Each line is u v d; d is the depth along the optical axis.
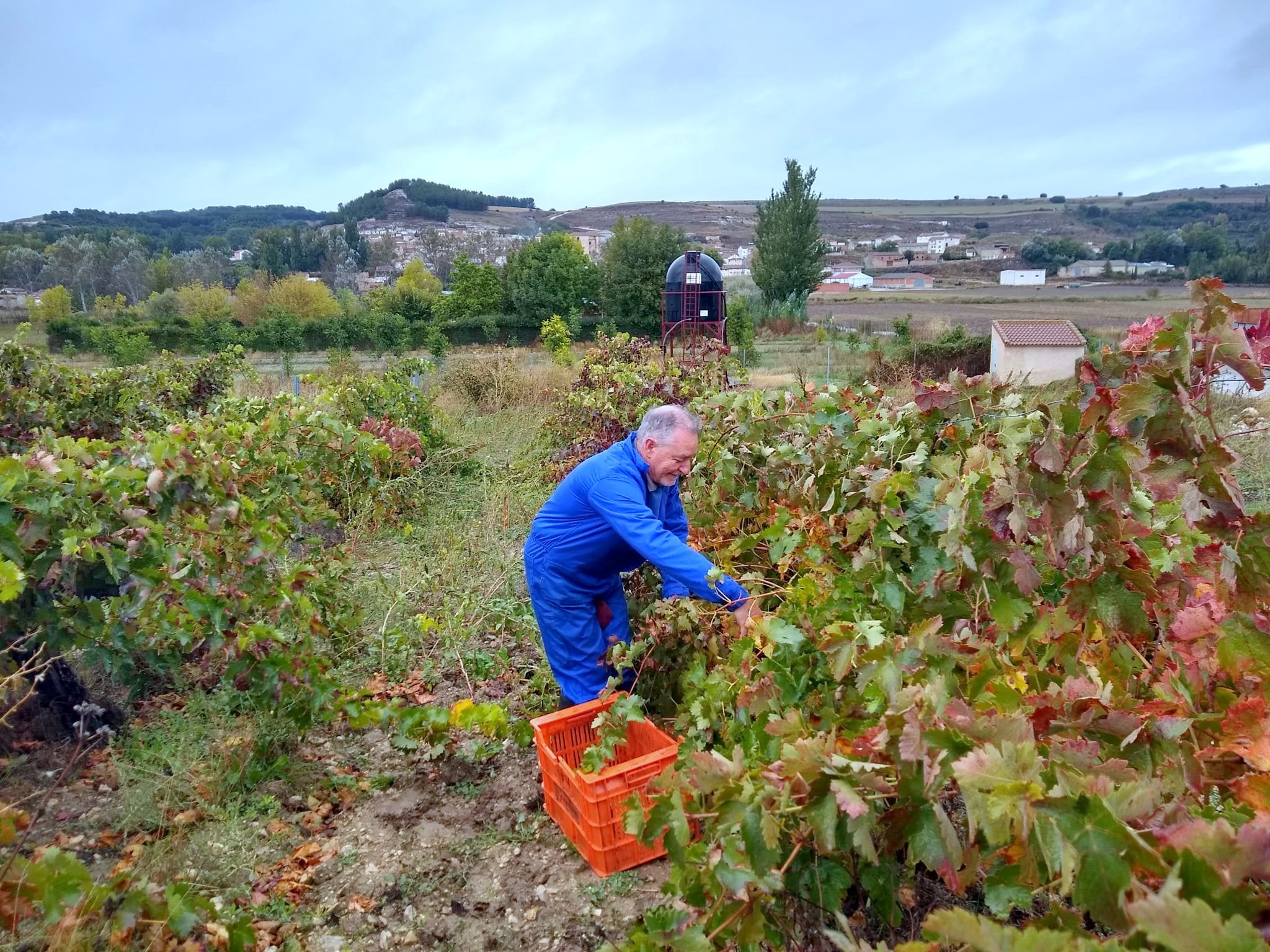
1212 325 2.15
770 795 1.71
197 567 3.66
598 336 14.01
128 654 3.61
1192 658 2.02
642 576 4.10
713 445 4.54
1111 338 27.50
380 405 9.70
